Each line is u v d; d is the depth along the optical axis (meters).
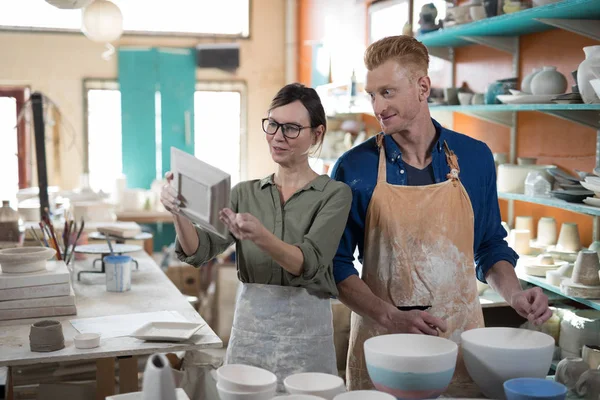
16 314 2.78
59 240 4.02
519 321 3.48
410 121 2.09
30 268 2.84
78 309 2.99
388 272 2.14
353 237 2.22
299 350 2.00
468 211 2.15
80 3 4.16
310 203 2.06
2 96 6.96
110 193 6.27
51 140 7.05
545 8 2.93
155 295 3.29
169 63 7.32
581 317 2.97
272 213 2.09
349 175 2.21
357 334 2.17
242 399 1.52
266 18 7.56
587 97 2.87
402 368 1.60
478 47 4.30
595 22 3.10
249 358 2.02
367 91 2.09
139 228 4.60
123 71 7.19
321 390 1.58
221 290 5.34
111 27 5.32
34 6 6.97
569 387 1.88
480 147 2.23
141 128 7.29
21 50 6.95
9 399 2.31
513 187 3.52
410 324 1.94
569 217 3.65
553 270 3.23
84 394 2.68
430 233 2.11
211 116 7.52
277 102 2.04
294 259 1.88
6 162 7.02
